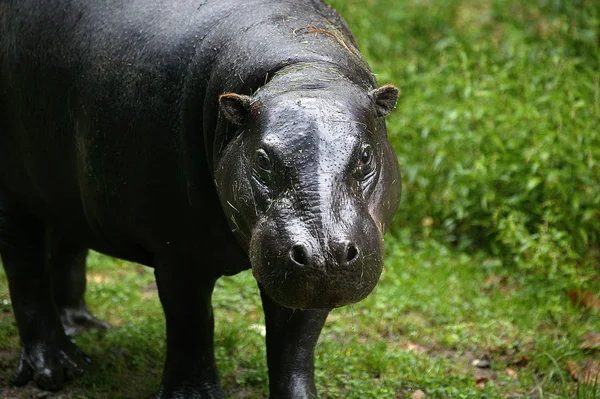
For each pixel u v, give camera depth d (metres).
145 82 11.32
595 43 23.31
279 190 9.50
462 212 18.44
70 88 12.19
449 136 19.31
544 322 16.34
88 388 13.97
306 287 9.08
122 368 14.44
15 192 13.75
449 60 22.44
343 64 10.78
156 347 15.07
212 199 11.18
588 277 17.09
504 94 19.92
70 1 12.38
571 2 25.53
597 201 17.72
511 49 21.91
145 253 12.48
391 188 10.30
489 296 17.23
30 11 12.74
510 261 18.23
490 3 28.16
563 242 17.47
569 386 14.27
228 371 14.34
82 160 12.05
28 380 14.02
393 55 24.47
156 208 11.48
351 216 9.31
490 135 18.95
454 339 15.62
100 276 18.08
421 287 17.20
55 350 14.14
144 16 11.70
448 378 14.33
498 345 15.45
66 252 15.52
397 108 21.05
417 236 19.20
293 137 9.55
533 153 18.25
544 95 19.50
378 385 14.12
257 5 11.40
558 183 18.06
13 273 14.12
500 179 18.72
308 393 11.91
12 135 13.29
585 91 19.80
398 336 15.89
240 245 10.77
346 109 9.83
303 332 11.86
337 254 9.04
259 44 10.87
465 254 18.47
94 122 11.72
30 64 12.69
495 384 14.38
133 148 11.40
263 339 15.56
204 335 12.53
